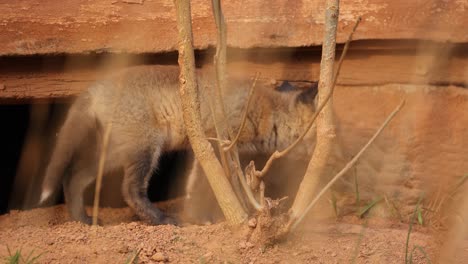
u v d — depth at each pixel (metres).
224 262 7.79
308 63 11.61
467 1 11.05
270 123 11.63
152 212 11.16
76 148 11.10
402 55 11.33
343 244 8.42
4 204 13.01
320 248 8.21
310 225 9.15
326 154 7.99
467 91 11.30
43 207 12.16
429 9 11.02
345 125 11.36
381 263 7.89
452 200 10.80
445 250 8.34
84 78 11.20
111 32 10.84
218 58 8.66
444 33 10.98
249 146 11.66
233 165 8.59
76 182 11.51
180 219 11.28
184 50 7.92
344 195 11.09
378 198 10.92
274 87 11.77
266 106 11.55
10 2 10.69
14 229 9.33
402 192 11.11
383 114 11.38
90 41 10.76
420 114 11.27
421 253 8.26
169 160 12.31
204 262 7.75
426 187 11.11
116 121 11.01
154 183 13.00
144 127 11.09
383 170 11.23
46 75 11.00
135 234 8.68
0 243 8.45
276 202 8.24
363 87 11.49
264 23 11.08
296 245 8.21
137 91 11.09
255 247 8.06
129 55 11.03
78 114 11.02
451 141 11.16
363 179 11.22
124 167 11.15
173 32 10.98
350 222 10.35
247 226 8.21
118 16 10.90
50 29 10.66
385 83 11.43
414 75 11.35
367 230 9.23
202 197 11.36
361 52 11.33
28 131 12.93
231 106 11.24
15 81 10.90
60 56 10.74
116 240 8.44
